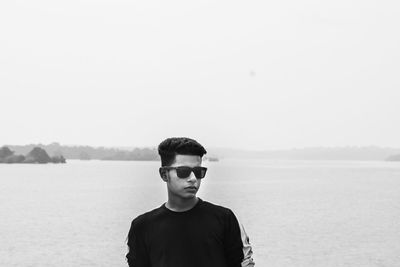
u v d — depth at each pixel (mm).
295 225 38125
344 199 65125
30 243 29234
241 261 3639
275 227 36812
